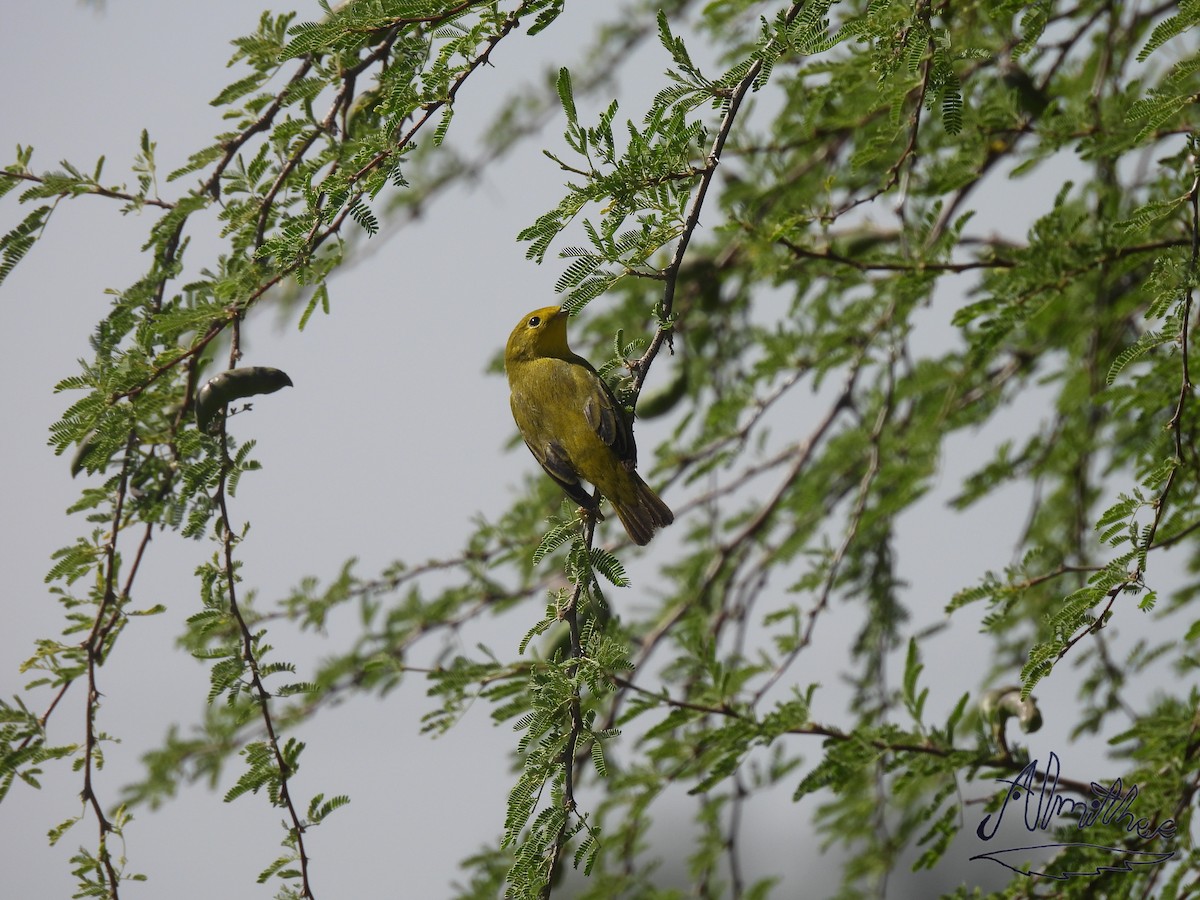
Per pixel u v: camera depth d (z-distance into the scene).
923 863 10.27
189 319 8.46
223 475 8.77
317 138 8.41
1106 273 11.60
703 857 13.46
